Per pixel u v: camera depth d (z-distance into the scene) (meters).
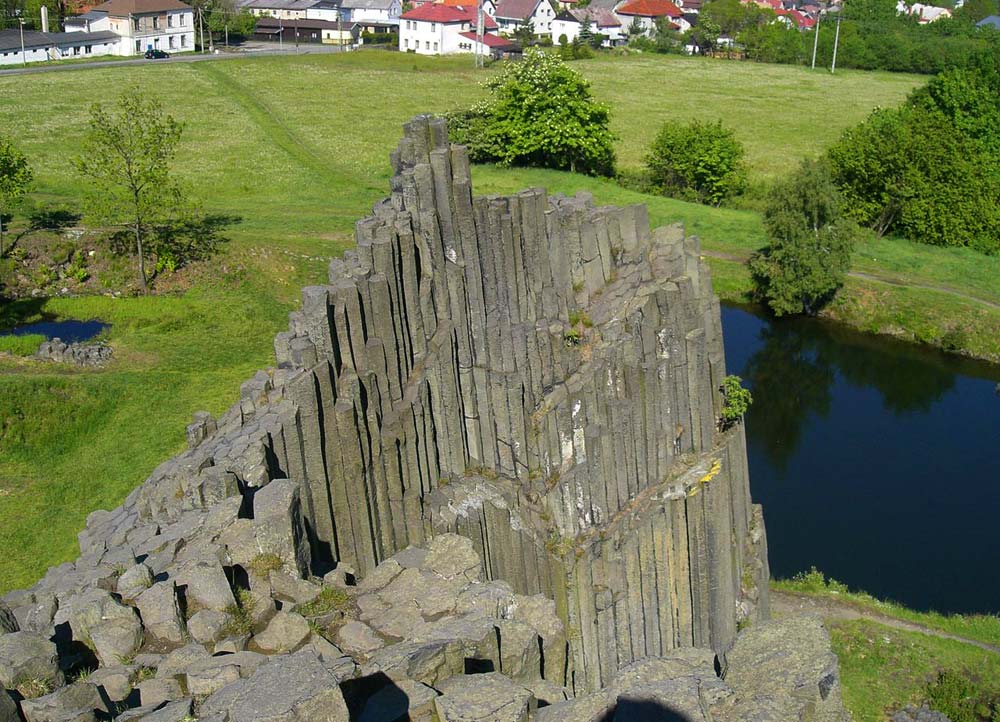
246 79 175.88
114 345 76.00
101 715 21.47
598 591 44.88
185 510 32.00
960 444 75.38
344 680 21.86
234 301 84.88
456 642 23.27
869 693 47.09
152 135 89.88
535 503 45.12
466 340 44.66
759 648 21.91
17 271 86.56
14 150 96.81
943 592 57.00
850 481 69.56
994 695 46.38
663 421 48.25
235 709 18.62
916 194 106.69
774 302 95.56
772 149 144.00
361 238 40.69
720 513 47.81
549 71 122.69
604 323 47.50
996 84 118.94
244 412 37.75
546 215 46.56
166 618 24.91
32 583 51.00
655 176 122.94
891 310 94.50
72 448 62.88
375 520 40.22
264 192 115.06
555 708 21.03
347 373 39.06
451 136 126.50
